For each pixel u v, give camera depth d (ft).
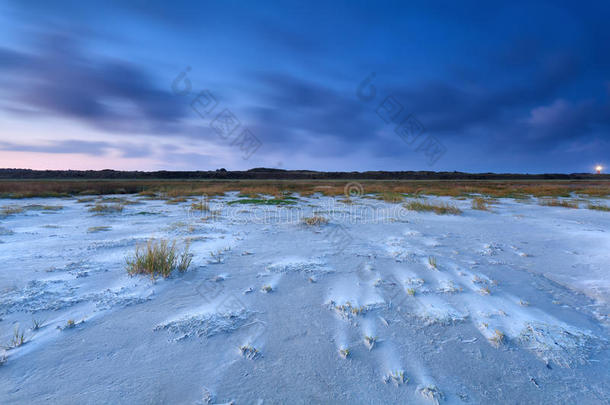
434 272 13.08
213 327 8.22
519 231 22.90
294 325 8.42
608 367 6.77
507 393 5.95
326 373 6.43
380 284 11.59
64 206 38.70
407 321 8.71
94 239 19.07
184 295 10.37
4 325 8.11
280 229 23.09
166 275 12.07
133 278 11.87
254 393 5.82
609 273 13.21
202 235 20.58
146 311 9.12
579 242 19.19
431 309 9.46
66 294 10.23
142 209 35.99
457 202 45.32
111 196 58.59
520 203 44.39
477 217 30.12
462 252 16.65
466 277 12.49
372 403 5.63
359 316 8.98
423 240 19.61
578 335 8.04
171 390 5.85
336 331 8.13
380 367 6.65
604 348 7.49
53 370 6.34
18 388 5.81
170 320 8.57
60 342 7.36
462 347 7.44
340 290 10.98
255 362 6.75
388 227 24.30
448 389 6.01
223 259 14.78
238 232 21.83
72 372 6.30
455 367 6.69
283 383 6.11
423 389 5.98
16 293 10.21
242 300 10.05
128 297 10.10
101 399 5.59
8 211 30.94
